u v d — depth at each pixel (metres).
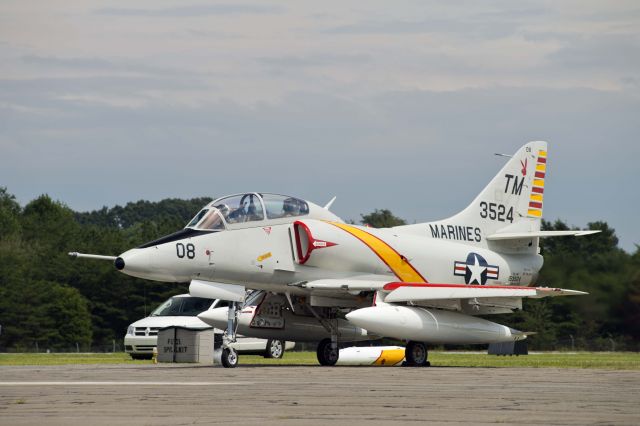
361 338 47.69
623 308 76.19
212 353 50.31
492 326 46.03
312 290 44.69
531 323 97.62
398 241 47.91
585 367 44.81
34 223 168.12
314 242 44.12
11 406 22.50
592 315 77.31
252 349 59.75
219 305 61.16
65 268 137.62
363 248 46.16
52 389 27.61
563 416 20.31
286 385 29.27
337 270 45.56
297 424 18.86
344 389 27.62
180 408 21.94
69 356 73.38
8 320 127.69
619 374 36.22
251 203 43.84
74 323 130.00
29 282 130.38
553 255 77.56
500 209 53.25
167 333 50.59
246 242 42.94
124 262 39.75
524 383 30.42
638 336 77.12
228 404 22.88
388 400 23.91
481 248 52.19
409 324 43.41
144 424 18.86
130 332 59.31
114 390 27.14
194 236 41.62
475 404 22.86
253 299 47.59
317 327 46.97
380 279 46.84
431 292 44.41
